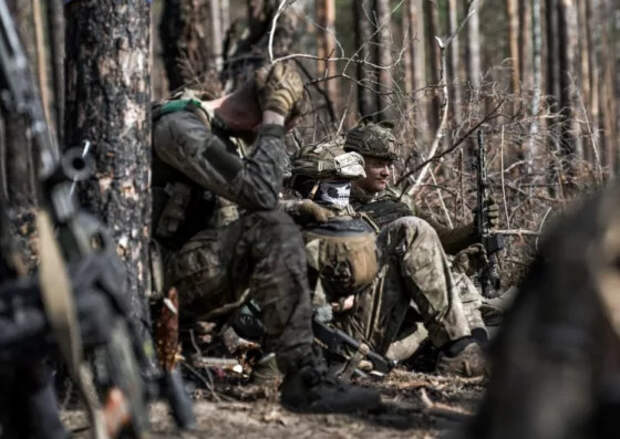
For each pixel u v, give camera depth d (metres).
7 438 3.50
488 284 7.20
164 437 4.53
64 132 5.17
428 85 9.09
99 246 4.67
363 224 5.93
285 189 6.79
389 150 6.82
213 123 5.25
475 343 6.11
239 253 5.11
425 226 6.22
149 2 5.15
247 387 5.18
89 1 5.04
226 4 28.98
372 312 6.21
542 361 2.02
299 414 4.98
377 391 5.44
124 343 3.29
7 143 15.34
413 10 22.38
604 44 32.72
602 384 2.02
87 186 5.04
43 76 22.62
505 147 10.25
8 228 3.55
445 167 9.81
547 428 1.95
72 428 4.58
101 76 5.04
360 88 12.54
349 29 35.44
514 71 14.60
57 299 3.08
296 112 5.25
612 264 2.07
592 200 2.17
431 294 6.14
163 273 5.29
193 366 5.46
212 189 5.08
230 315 5.42
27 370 3.54
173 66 14.54
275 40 13.84
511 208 9.35
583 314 2.04
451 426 4.95
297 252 5.04
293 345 5.00
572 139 12.13
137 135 5.09
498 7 31.94
